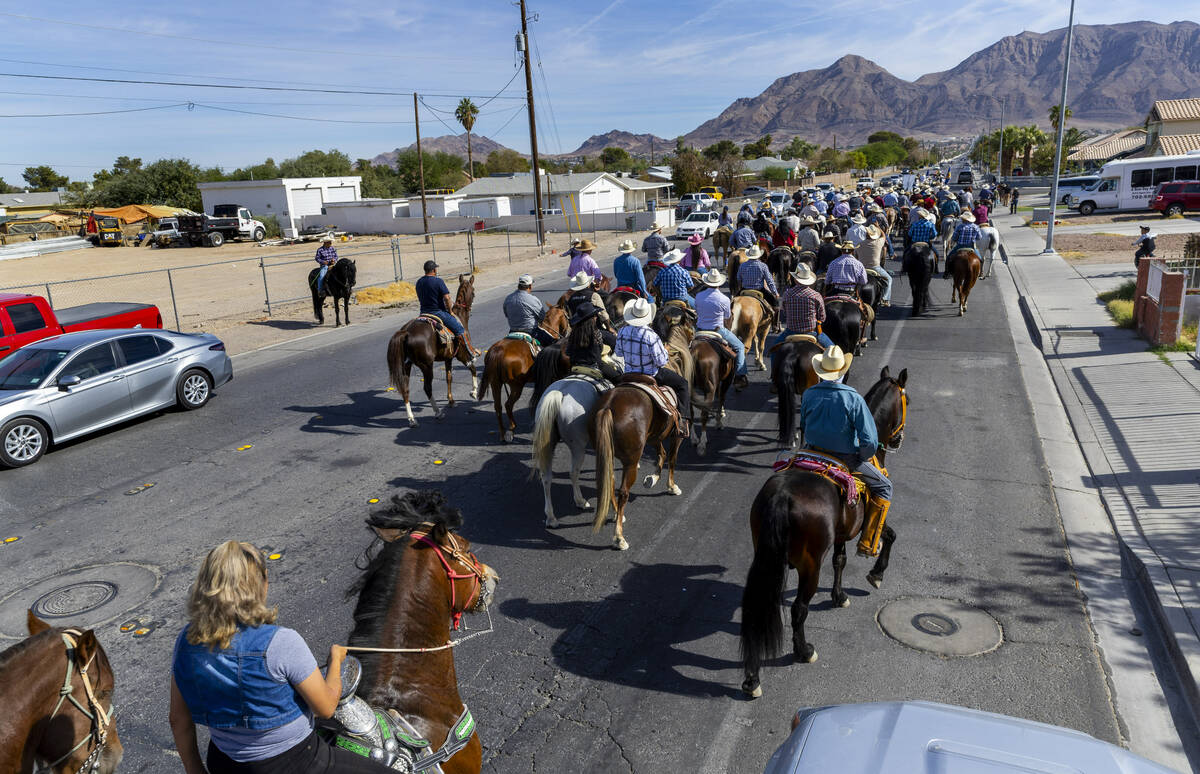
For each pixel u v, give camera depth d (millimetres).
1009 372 13453
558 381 8164
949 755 3057
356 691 3297
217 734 2846
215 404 13469
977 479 9031
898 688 5426
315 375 15398
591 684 5637
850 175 133125
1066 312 17875
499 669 5844
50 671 3451
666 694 5496
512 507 8789
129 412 11906
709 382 10016
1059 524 7832
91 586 7293
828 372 5832
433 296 12047
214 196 62531
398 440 11266
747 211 27125
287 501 9148
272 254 44375
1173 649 5633
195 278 34562
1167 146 52125
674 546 7719
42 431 10773
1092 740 3174
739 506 8609
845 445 5801
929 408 11680
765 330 14516
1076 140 94750
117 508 9109
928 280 18422
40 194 107938
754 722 5176
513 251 40219
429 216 58469
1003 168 103812
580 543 7836
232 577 2695
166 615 6777
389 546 3746
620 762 4859
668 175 82500
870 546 6137
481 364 15859
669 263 12711
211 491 9547
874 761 3062
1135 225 36969
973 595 6590
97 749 3598
